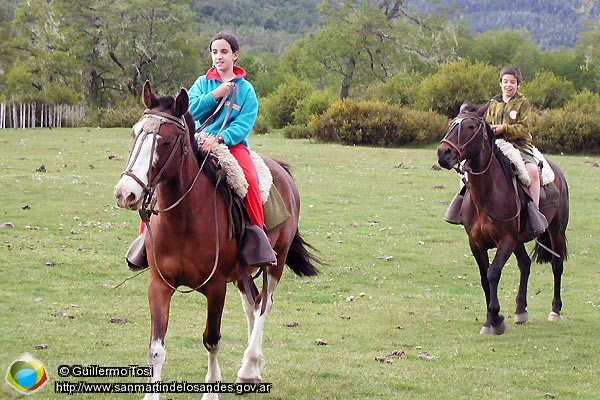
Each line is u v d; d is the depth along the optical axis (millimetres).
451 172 25047
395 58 60906
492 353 8453
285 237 7566
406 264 13586
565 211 10977
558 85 52031
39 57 54719
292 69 82250
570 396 6961
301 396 6625
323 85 65688
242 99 7066
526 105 10172
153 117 5758
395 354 8188
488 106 9430
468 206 9922
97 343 8031
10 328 8344
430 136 35938
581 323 10141
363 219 17328
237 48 7129
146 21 60625
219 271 6336
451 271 13328
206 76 7180
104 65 61094
